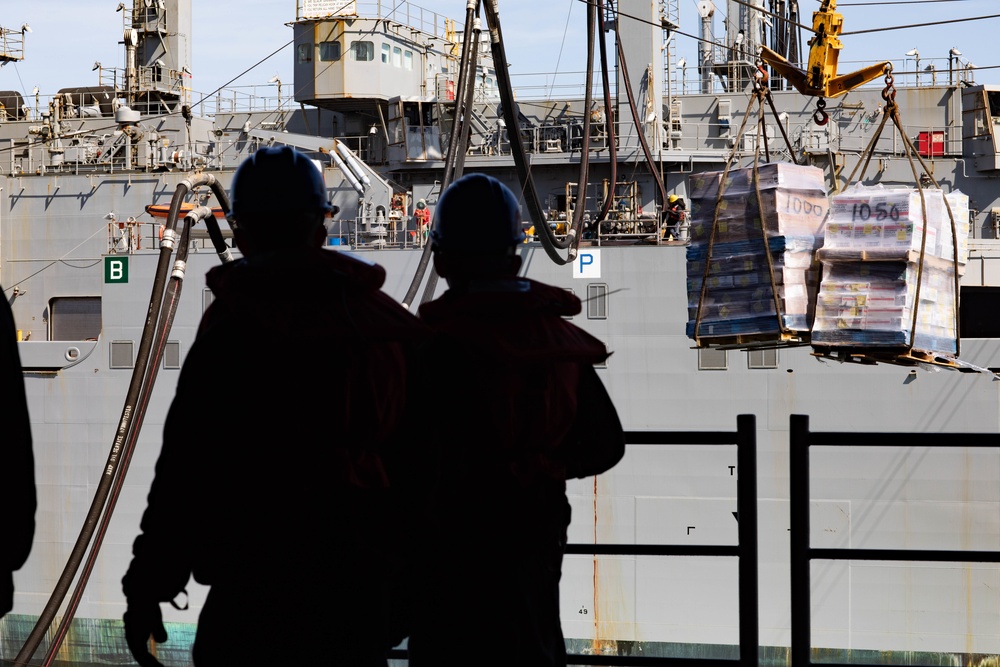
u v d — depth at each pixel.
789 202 7.25
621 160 23.30
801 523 4.77
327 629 2.74
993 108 24.05
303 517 2.71
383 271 2.90
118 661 21.45
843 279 7.08
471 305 3.15
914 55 24.45
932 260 7.06
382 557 2.87
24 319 26.17
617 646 19.73
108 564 21.59
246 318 2.69
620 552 4.85
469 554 3.11
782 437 19.50
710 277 7.59
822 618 19.48
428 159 25.03
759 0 27.17
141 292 21.75
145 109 30.31
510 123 12.55
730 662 4.76
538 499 3.15
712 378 19.66
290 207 2.80
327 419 2.70
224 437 2.69
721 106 24.97
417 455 3.00
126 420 8.78
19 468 2.62
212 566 2.76
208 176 9.41
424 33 28.23
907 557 4.72
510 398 3.07
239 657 2.75
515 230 3.25
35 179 26.20
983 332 20.17
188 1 30.73
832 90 8.79
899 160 24.19
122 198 25.78
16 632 21.73
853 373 19.31
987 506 18.86
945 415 19.09
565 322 3.35
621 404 19.95
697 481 19.58
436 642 3.17
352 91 26.36
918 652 19.16
